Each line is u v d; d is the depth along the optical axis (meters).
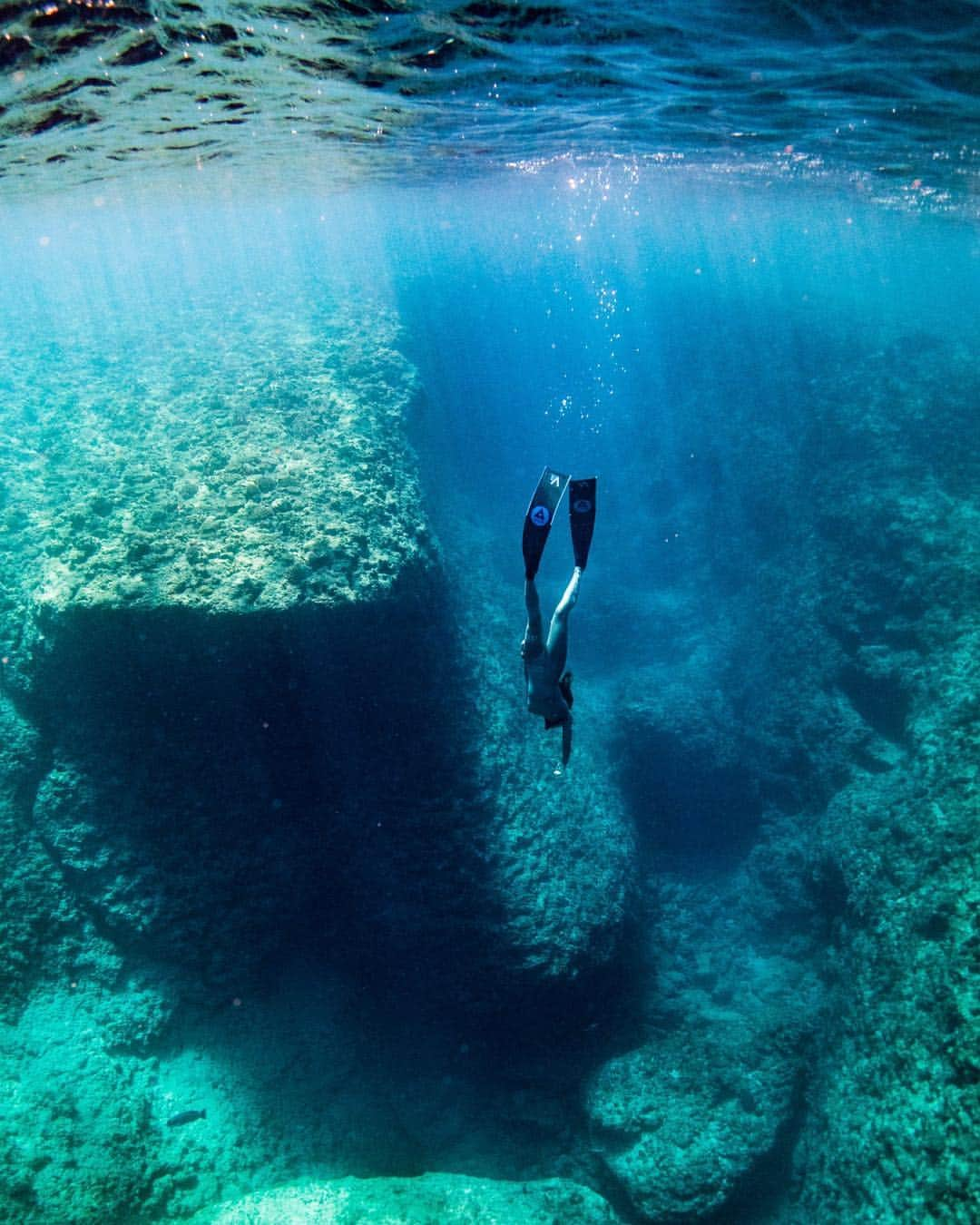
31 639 7.66
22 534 8.97
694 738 12.41
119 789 7.72
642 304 27.23
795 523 15.15
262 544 7.73
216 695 7.48
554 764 10.22
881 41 6.94
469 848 8.37
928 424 14.59
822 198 21.08
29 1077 6.38
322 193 22.67
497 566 14.85
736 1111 7.82
